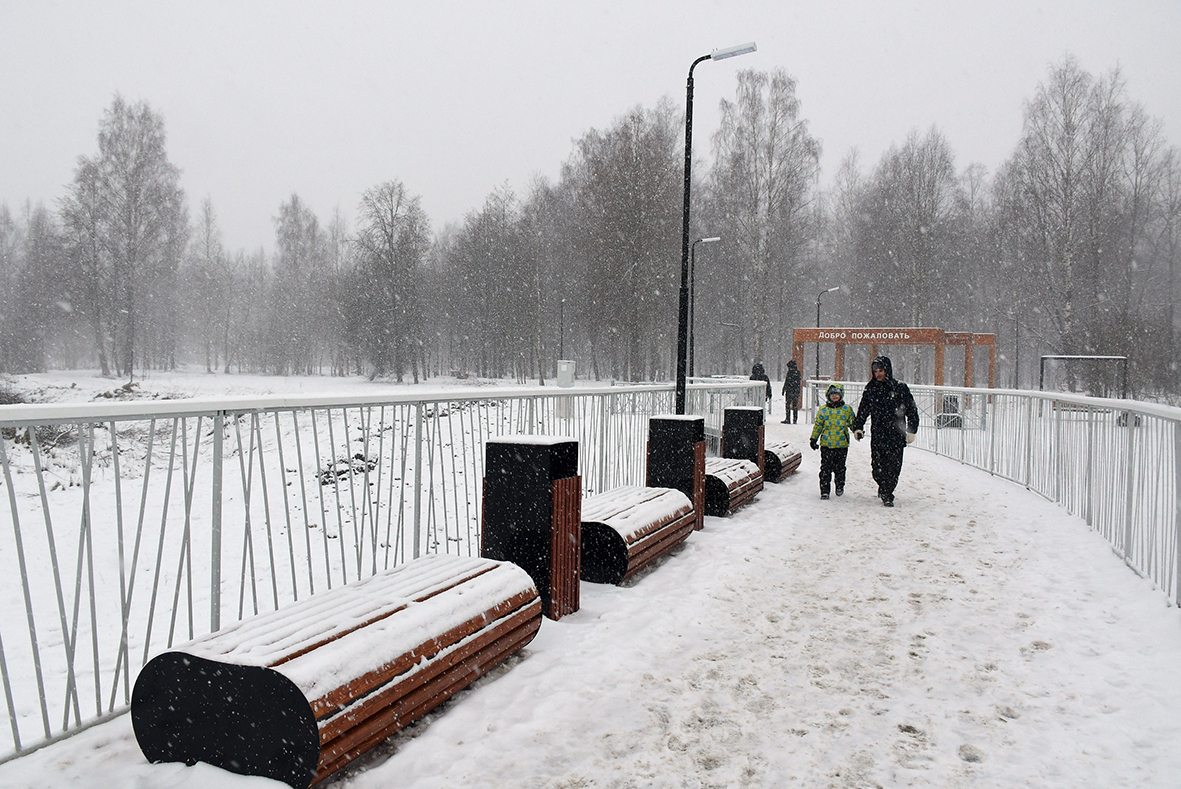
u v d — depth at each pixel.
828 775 2.88
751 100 41.19
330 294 67.94
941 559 6.29
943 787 2.79
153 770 2.70
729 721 3.34
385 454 11.30
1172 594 4.76
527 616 4.01
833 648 4.26
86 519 3.02
